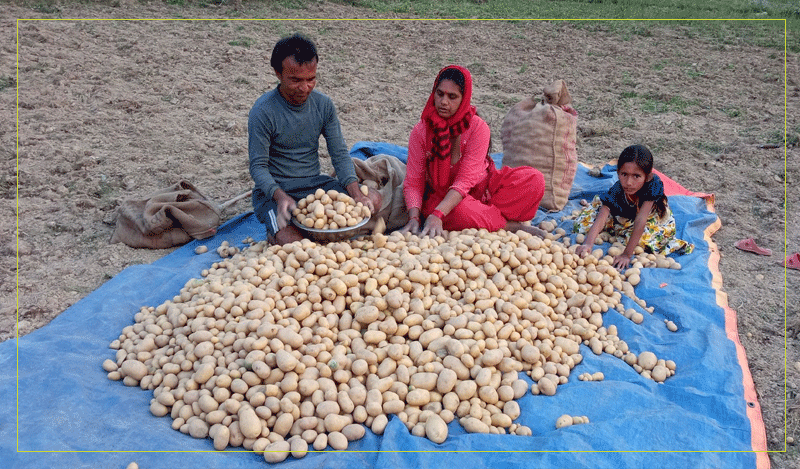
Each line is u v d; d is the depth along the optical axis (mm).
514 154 5105
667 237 4277
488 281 3516
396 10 14125
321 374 2871
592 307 3564
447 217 4320
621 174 3904
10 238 4320
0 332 3396
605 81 9234
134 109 6895
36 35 8836
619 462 2529
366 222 3957
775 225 4910
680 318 3525
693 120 7480
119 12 10922
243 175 5594
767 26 13336
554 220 4766
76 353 3131
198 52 9195
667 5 16422
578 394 2908
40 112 6523
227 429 2615
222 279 3604
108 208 4855
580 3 16734
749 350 3426
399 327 3135
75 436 2561
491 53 10781
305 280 3348
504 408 2857
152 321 3336
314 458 2557
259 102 4004
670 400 2936
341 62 9555
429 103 4117
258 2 12938
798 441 2801
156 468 2445
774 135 6879
